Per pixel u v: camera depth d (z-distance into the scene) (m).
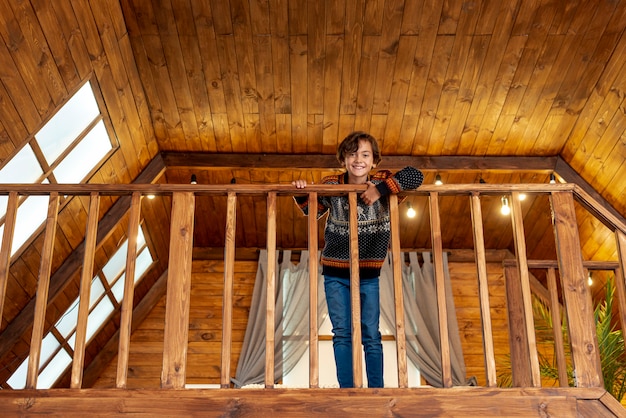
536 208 6.76
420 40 5.21
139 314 6.97
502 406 2.58
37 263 5.13
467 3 4.96
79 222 5.39
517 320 3.79
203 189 2.91
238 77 5.50
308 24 5.09
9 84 3.98
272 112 5.81
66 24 4.27
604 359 4.31
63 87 4.44
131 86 5.32
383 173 3.02
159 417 2.55
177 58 5.32
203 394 2.59
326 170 6.27
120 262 6.38
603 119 5.60
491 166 6.18
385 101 5.71
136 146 5.76
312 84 5.56
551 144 6.10
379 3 4.96
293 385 6.73
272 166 6.18
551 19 5.05
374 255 2.96
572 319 2.74
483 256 2.81
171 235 2.86
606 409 2.59
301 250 7.23
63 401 2.58
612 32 5.11
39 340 2.70
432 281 7.04
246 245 7.32
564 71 5.45
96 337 6.72
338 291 2.97
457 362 6.73
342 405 2.57
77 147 5.02
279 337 6.73
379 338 2.93
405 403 2.58
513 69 5.44
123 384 2.62
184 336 2.71
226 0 4.94
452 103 5.73
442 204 6.88
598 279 6.53
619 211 6.08
